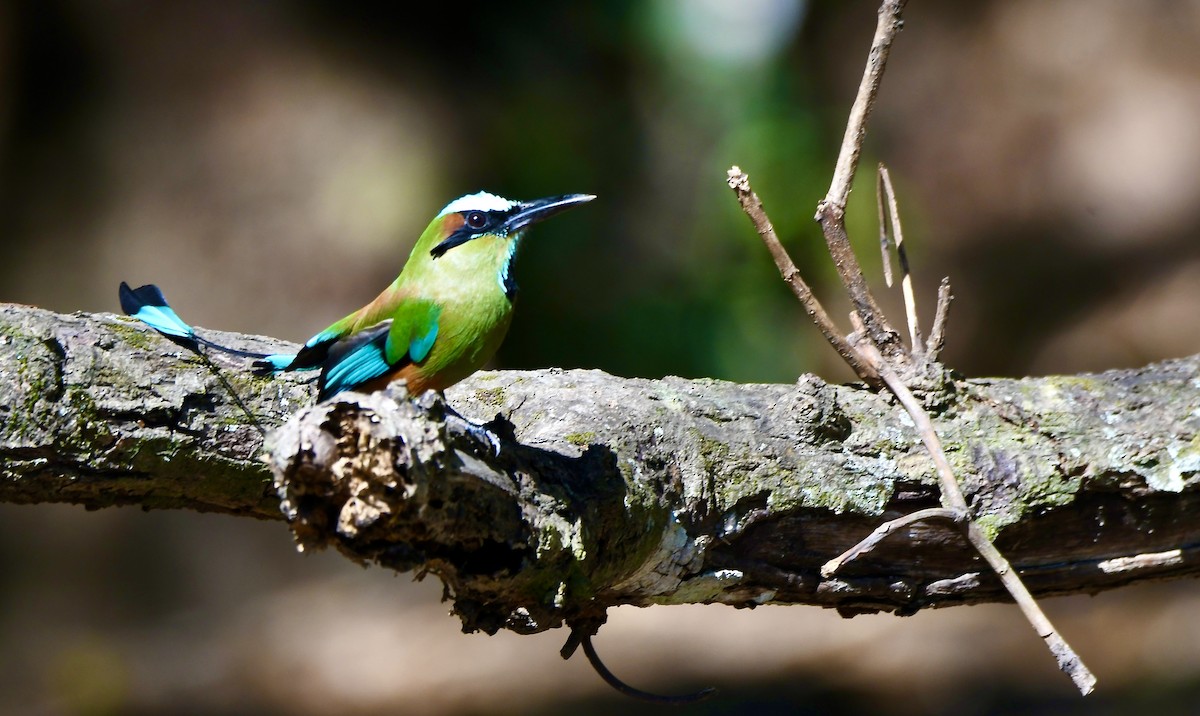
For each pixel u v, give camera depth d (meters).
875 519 5.01
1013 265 22.56
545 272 15.69
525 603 4.12
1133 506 5.16
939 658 13.61
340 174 16.50
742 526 4.91
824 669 13.88
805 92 19.23
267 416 4.92
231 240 16.30
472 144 16.64
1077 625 14.19
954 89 25.69
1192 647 12.76
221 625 15.92
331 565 16.98
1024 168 24.42
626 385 5.12
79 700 14.22
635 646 15.06
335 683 14.29
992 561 4.80
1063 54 25.47
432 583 16.83
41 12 16.72
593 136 17.00
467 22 17.20
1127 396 5.38
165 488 4.82
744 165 16.84
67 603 16.00
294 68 16.98
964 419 5.22
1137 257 21.78
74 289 16.34
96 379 4.62
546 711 13.15
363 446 3.42
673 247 16.52
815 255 16.12
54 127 16.78
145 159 16.72
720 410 5.05
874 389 5.32
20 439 4.46
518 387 5.10
